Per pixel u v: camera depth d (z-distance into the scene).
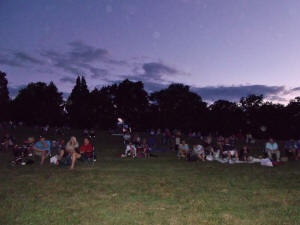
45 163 16.83
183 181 11.26
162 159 20.39
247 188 9.95
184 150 21.23
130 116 96.44
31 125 92.94
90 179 11.48
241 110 92.56
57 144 28.78
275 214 6.94
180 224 6.17
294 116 86.56
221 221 6.38
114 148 29.27
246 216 6.77
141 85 98.06
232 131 88.88
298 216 6.81
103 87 98.81
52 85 99.19
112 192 9.12
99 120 92.44
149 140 31.42
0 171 13.45
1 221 6.23
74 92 110.19
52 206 7.42
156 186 10.18
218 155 20.78
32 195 8.58
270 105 89.56
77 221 6.28
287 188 10.05
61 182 10.73
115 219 6.44
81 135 49.91
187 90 96.44
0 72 81.38
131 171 14.02
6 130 50.38
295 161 19.86
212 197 8.57
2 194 8.66
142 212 6.98
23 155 16.47
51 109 93.31
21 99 92.19
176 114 90.62
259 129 89.06
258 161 19.38
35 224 6.07
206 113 91.31
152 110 97.19
